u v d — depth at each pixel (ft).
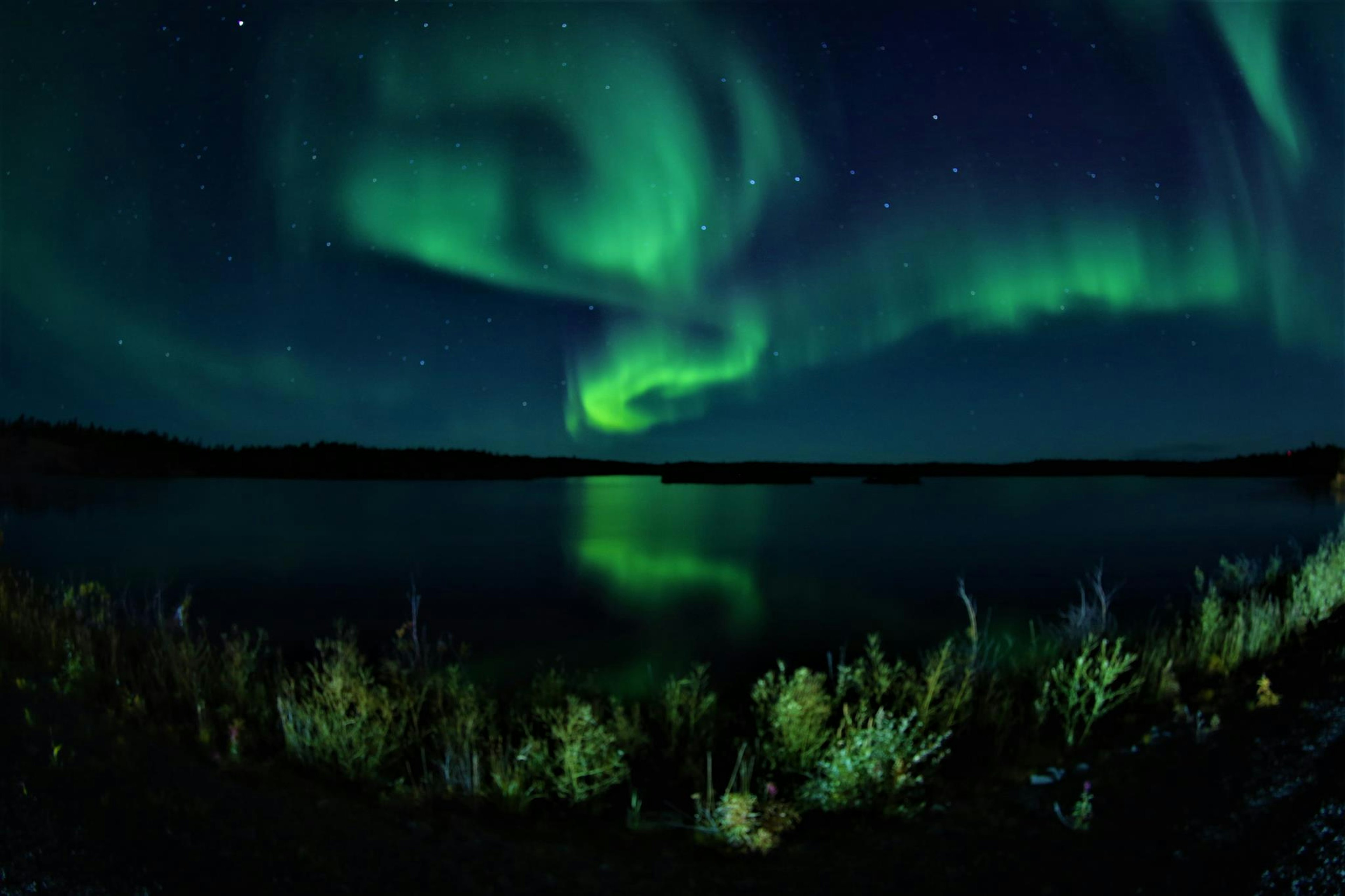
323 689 21.54
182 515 99.86
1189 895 10.49
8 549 62.75
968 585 49.24
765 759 18.57
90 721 14.82
